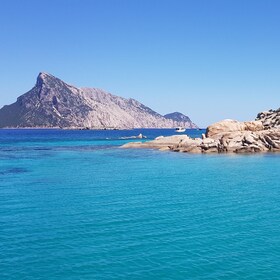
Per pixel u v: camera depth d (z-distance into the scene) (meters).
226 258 17.38
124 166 56.19
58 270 16.09
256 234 20.95
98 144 123.12
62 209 26.97
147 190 35.03
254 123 90.38
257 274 15.74
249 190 35.12
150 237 20.28
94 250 18.34
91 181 40.88
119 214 25.38
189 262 16.92
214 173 47.53
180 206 28.00
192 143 85.31
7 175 46.06
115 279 15.27
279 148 77.38
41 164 59.53
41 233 21.02
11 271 16.00
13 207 27.73
